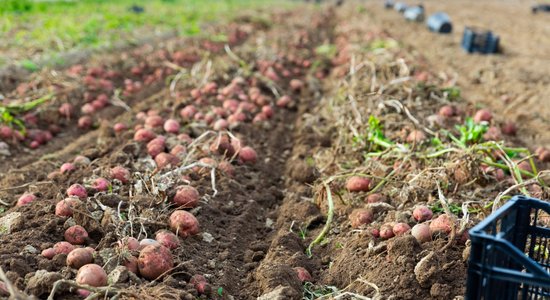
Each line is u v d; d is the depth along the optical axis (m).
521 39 7.41
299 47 6.29
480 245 1.81
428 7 12.73
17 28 6.28
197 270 2.30
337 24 9.23
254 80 4.32
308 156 3.34
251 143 3.37
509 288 1.96
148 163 2.84
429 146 3.11
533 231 2.09
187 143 3.09
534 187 2.80
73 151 3.31
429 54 6.23
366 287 2.24
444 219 2.40
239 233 2.58
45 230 2.31
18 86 4.11
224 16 9.29
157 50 5.72
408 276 2.24
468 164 2.77
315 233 2.64
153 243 2.25
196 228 2.45
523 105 4.27
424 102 3.62
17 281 2.05
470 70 5.41
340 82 4.25
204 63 4.66
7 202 2.66
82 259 2.15
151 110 3.75
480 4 13.84
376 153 3.03
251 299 2.24
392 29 8.30
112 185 2.65
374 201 2.70
